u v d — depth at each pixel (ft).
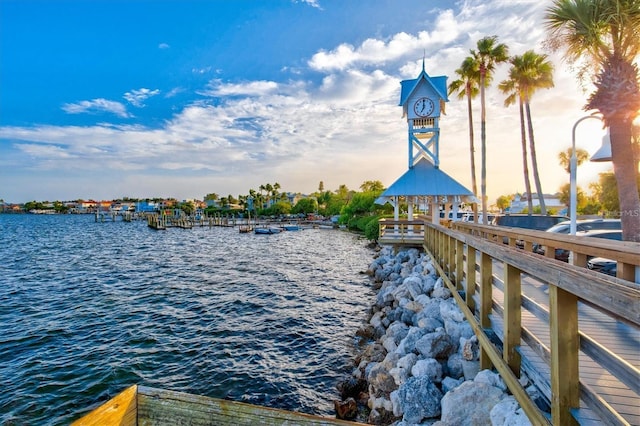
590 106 28.45
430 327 24.84
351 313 45.42
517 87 93.76
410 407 16.81
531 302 12.41
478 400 14.43
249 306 49.93
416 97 67.51
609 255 17.71
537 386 11.37
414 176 67.31
